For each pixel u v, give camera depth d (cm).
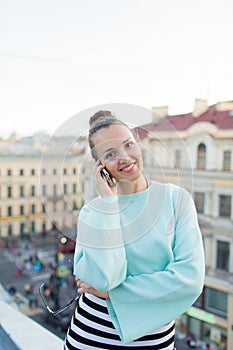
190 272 101
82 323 112
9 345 176
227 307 846
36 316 1006
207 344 861
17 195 2072
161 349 107
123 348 105
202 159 848
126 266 101
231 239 857
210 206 885
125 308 101
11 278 1481
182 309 102
